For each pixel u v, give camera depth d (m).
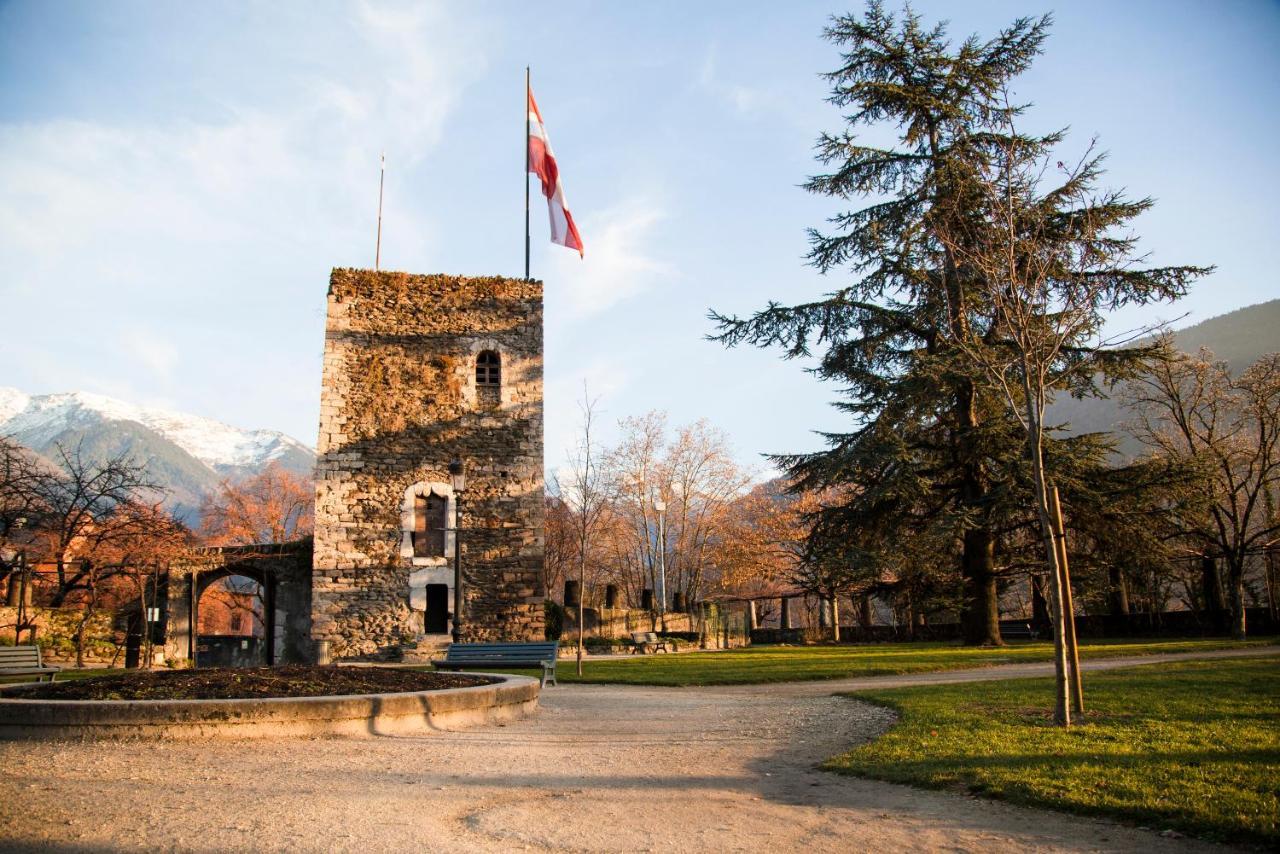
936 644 32.34
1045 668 19.14
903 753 8.95
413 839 6.15
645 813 7.02
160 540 29.72
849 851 6.00
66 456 35.75
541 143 30.19
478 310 27.67
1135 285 25.27
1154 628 36.09
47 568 34.66
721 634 42.69
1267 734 8.70
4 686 11.48
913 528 27.67
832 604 43.22
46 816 6.44
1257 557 40.47
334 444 26.12
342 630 25.22
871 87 27.17
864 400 28.67
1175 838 6.04
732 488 52.50
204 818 6.52
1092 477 26.44
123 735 9.41
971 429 26.28
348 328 26.86
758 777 8.41
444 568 25.91
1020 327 11.94
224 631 63.47
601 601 47.78
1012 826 6.50
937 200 25.78
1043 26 27.34
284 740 9.70
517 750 9.72
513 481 26.69
